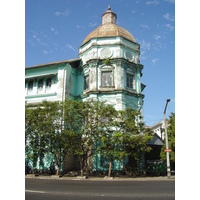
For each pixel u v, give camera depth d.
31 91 29.81
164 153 26.98
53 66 28.78
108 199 10.09
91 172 24.47
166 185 15.64
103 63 27.84
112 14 33.03
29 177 22.22
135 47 30.28
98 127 22.98
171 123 27.30
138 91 28.53
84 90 28.88
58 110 23.97
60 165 25.12
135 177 22.78
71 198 10.35
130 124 22.19
